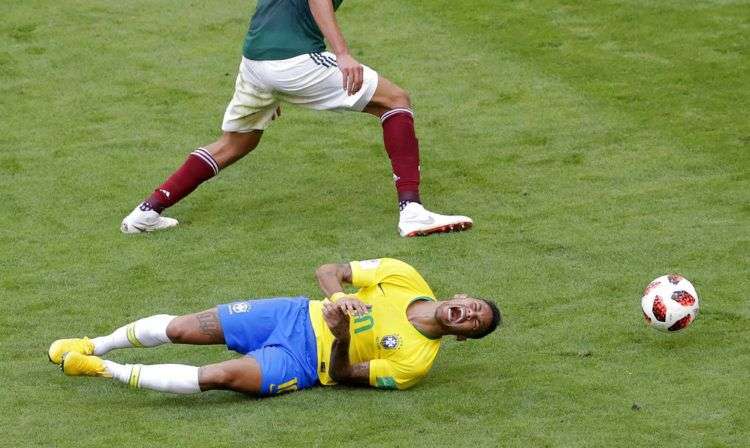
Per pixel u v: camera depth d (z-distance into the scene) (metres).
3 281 26.27
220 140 29.53
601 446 19.11
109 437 19.69
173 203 29.00
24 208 30.19
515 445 19.16
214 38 41.88
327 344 21.27
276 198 30.81
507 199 30.12
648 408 20.38
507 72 38.66
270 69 27.97
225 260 27.16
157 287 25.88
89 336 23.73
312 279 26.08
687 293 22.62
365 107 28.55
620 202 29.59
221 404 21.03
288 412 20.48
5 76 38.91
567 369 21.98
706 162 31.70
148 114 36.16
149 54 40.62
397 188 28.55
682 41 40.53
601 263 26.44
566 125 34.59
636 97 36.41
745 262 26.19
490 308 21.39
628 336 23.25
